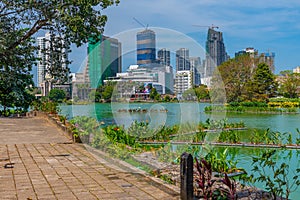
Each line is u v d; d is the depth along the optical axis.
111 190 5.05
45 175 5.95
